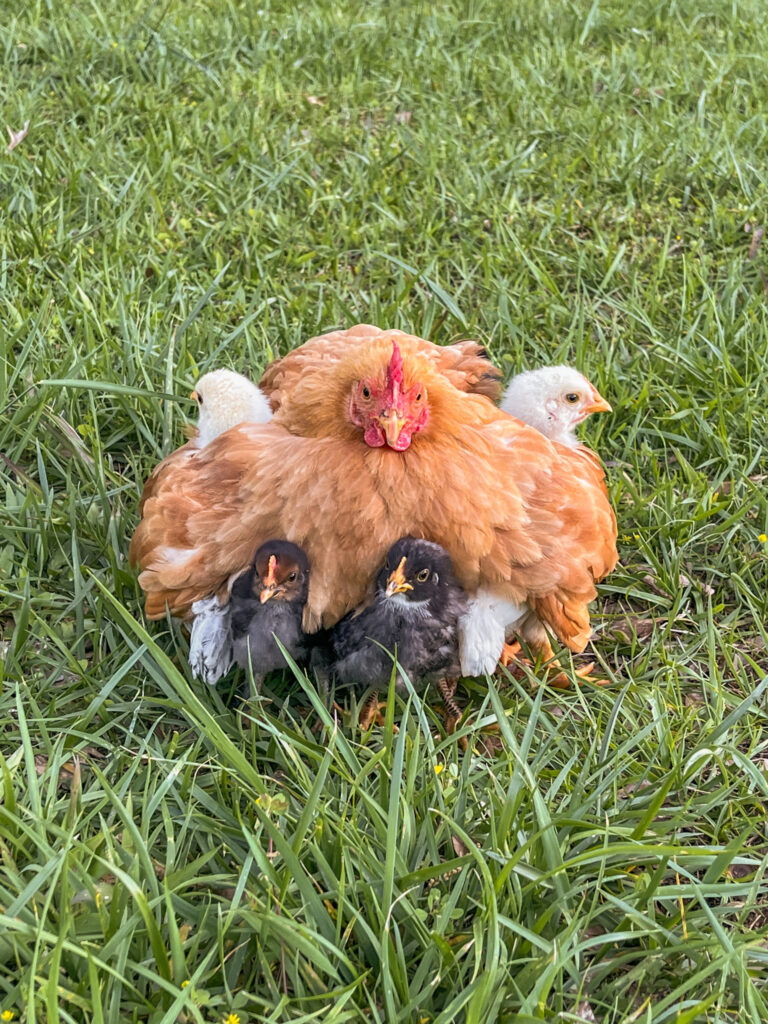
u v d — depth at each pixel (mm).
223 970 564
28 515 921
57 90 1687
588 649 883
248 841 590
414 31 2006
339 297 1236
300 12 2105
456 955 580
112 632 819
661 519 973
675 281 1325
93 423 994
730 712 802
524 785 659
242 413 845
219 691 802
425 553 715
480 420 791
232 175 1490
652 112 1737
